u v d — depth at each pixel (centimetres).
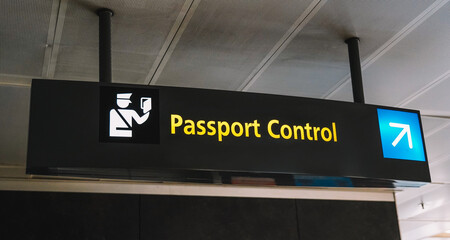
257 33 442
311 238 593
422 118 628
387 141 399
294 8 413
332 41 459
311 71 504
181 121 348
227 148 351
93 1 388
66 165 321
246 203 582
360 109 399
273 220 585
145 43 444
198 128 350
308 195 610
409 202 971
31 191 533
